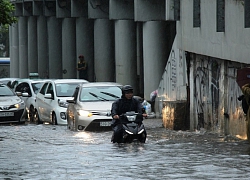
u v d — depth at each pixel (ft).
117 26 226.38
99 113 136.05
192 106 140.46
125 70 225.35
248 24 107.04
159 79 204.13
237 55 112.16
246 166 73.15
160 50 203.72
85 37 274.98
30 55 342.64
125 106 103.04
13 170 72.18
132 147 94.22
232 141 104.06
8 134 128.36
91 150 90.07
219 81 124.98
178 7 148.66
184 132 133.08
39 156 83.82
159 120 172.45
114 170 71.20
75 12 271.69
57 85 169.27
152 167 73.15
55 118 164.25
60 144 101.19
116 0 223.71
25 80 196.85
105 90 143.13
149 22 202.59
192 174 68.03
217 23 121.70
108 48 249.75
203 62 134.82
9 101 168.55
